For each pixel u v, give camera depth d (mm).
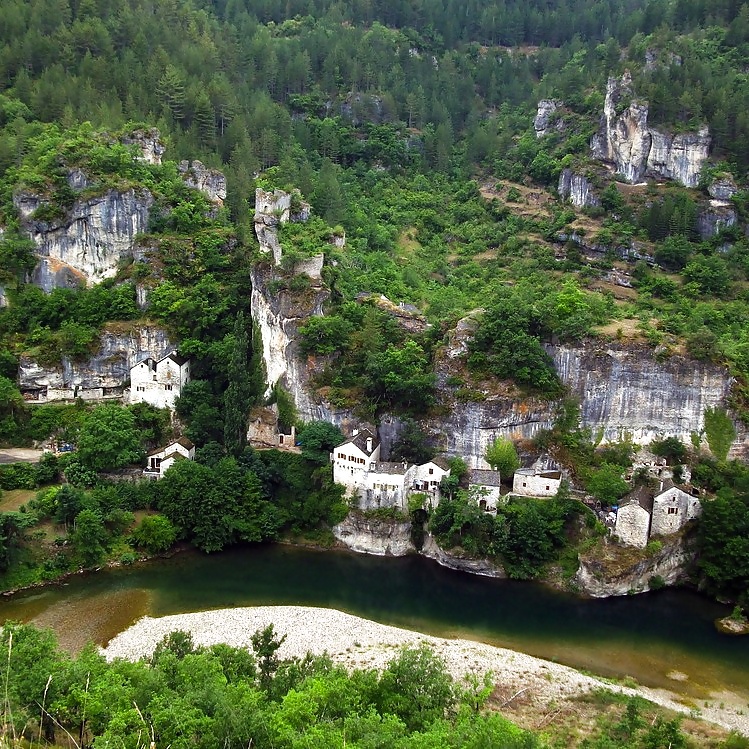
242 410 110875
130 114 148750
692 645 83125
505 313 108688
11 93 147625
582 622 87188
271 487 107625
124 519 99562
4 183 128375
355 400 109500
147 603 87750
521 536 96188
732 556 90875
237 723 48062
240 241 129500
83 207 125500
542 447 104812
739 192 144500
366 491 103438
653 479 99938
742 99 154375
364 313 116250
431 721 56469
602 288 137000
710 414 104062
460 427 105875
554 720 67750
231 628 82375
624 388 105312
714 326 118688
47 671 53938
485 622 86625
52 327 121188
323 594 91812
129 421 108750
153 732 47000
